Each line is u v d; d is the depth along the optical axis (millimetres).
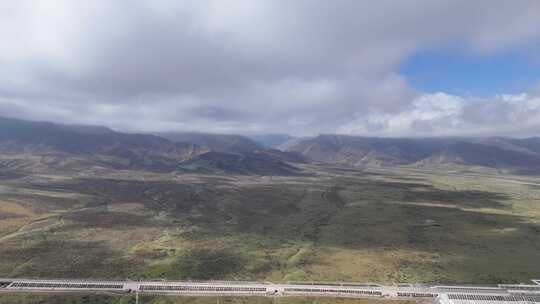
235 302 138375
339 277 167625
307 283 159125
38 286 147500
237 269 176500
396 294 148125
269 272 173625
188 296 142875
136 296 141500
